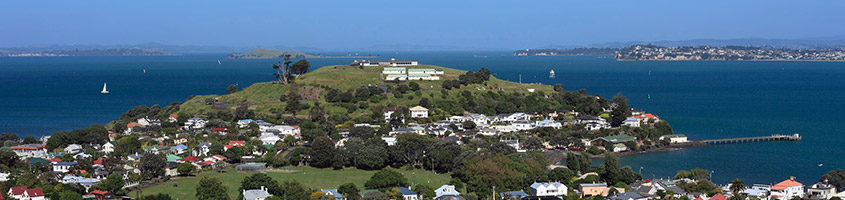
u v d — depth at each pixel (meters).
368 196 177.50
